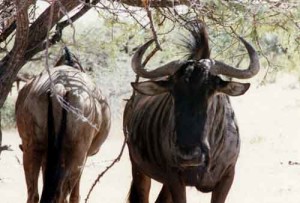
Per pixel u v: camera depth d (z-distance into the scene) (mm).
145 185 24250
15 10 21516
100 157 41500
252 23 23250
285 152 42875
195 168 20266
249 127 50531
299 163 39750
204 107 19047
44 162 22562
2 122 48250
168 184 20953
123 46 28594
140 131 22266
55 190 21422
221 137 20375
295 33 24500
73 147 21938
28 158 22625
